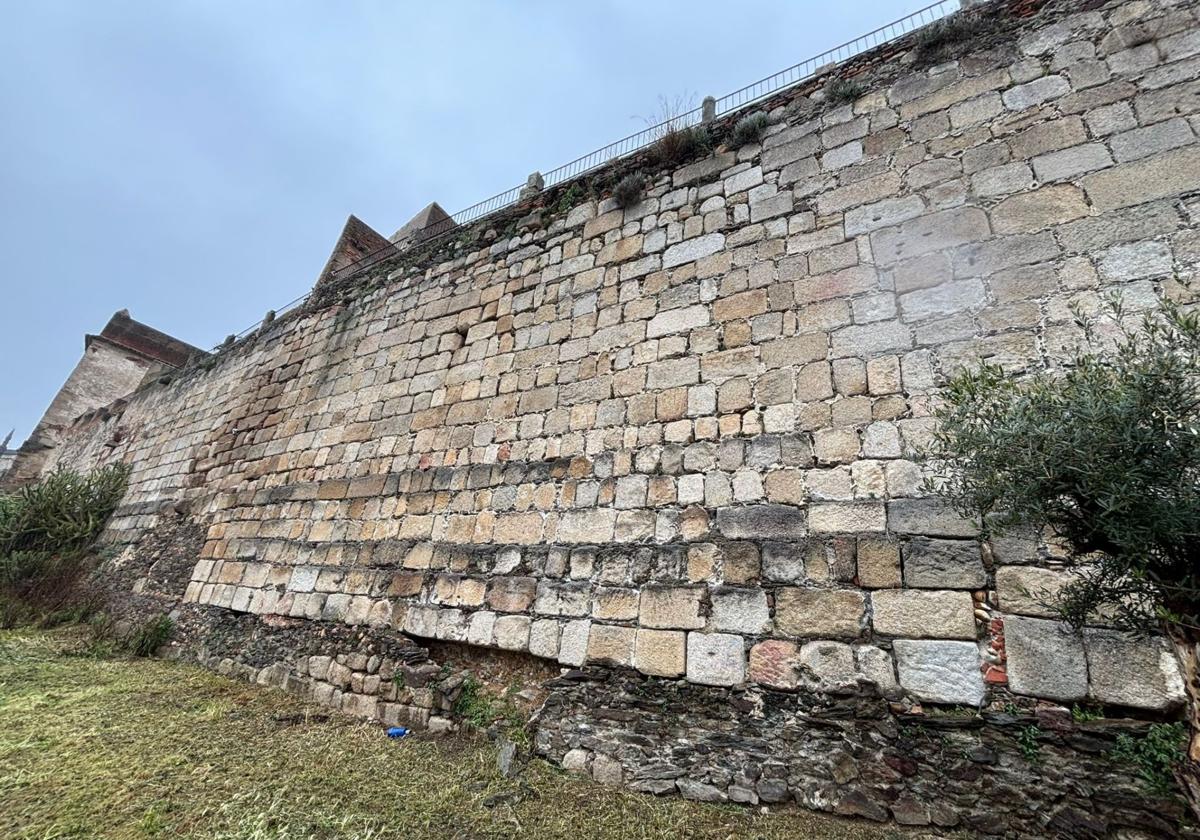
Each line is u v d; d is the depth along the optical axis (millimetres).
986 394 3035
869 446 4617
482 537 6539
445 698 5680
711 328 5945
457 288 9062
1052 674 3498
